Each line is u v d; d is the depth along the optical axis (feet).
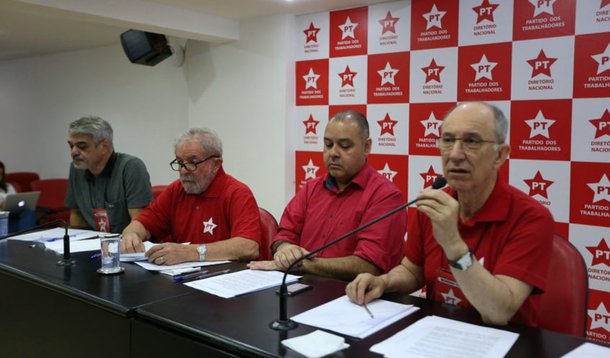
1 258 5.65
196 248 5.70
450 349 3.11
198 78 13.37
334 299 4.21
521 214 4.06
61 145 20.04
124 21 10.02
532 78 8.65
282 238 6.60
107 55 17.44
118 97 17.21
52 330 4.66
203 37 11.80
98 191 8.21
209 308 3.95
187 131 6.71
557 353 3.07
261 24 11.79
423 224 4.77
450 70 9.55
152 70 15.87
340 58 10.96
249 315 3.78
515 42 8.77
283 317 3.58
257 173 12.23
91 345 4.25
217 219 6.74
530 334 3.40
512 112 8.89
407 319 3.72
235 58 12.41
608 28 7.86
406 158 10.21
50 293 4.64
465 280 3.55
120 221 8.05
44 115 20.57
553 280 4.44
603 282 8.13
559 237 4.62
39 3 8.70
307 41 11.43
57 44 17.19
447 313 3.85
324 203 6.62
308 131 11.56
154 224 7.01
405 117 10.17
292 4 10.55
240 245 5.97
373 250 5.73
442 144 4.11
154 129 16.06
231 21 12.04
